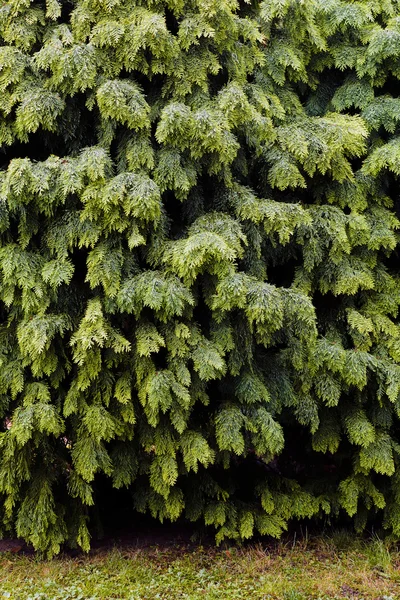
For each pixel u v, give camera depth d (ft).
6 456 10.50
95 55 9.61
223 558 12.36
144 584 11.11
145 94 10.75
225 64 11.00
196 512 12.59
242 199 10.88
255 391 11.40
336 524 14.10
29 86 9.73
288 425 13.98
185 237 10.75
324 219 11.47
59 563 11.75
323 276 12.09
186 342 10.70
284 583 11.02
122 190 9.14
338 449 13.71
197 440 11.09
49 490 11.35
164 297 9.72
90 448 10.84
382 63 12.30
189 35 10.00
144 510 12.52
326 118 11.78
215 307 10.07
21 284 9.86
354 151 11.01
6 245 10.12
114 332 10.18
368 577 11.36
